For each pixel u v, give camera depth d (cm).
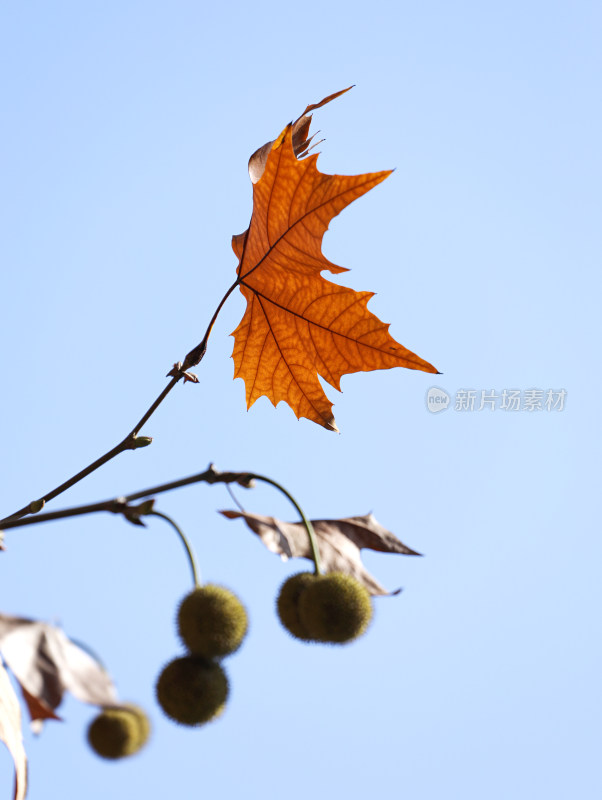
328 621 104
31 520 105
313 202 108
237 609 105
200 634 104
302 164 108
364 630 105
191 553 106
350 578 106
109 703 97
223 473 106
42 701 97
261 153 110
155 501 105
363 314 110
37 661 97
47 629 98
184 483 105
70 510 105
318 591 105
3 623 98
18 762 103
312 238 109
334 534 107
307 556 106
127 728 104
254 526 105
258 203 109
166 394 109
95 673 98
